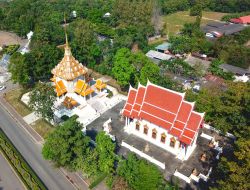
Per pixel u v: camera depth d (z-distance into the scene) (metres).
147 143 68.50
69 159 58.75
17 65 90.25
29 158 66.31
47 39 121.81
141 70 87.50
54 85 86.31
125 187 52.31
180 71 103.44
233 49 113.81
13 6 166.00
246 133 58.81
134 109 68.62
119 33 137.62
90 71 107.75
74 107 82.44
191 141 60.19
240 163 51.22
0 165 64.94
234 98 65.12
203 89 80.88
